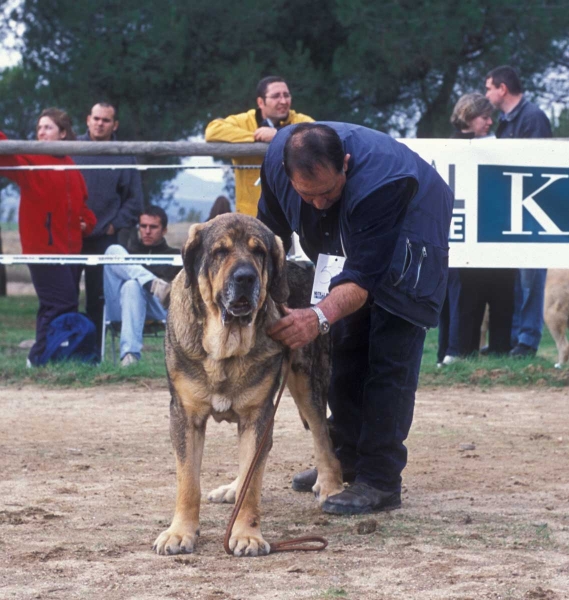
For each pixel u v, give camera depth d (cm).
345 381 532
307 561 396
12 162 908
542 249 816
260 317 428
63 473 561
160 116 1680
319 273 484
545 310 1049
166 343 439
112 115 1023
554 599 340
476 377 926
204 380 426
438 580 364
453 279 995
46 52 1655
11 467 574
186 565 390
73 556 400
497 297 1033
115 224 1026
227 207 1072
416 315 471
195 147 866
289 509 495
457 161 809
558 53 1642
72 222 946
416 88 1673
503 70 1009
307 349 506
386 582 363
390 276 460
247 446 432
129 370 913
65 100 1644
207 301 418
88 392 861
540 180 811
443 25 1491
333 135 430
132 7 1572
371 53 1568
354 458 540
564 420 747
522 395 868
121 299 957
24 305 2056
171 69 1556
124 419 738
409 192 446
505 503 497
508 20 1555
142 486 530
